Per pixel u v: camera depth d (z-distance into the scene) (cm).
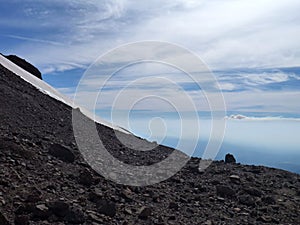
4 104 1972
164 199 1083
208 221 931
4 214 710
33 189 860
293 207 1138
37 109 2222
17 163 1009
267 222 984
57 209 784
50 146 1284
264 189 1321
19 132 1512
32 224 713
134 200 1014
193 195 1177
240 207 1095
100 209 859
